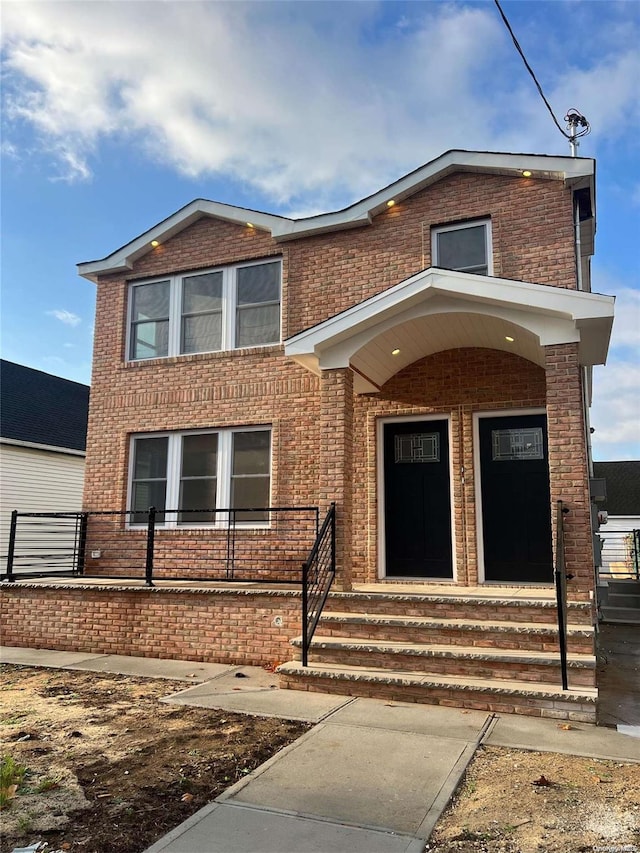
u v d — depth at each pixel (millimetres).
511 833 3346
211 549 10008
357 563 9109
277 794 3842
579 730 5121
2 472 16406
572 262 8555
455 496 8773
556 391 7000
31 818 3568
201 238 11109
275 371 10125
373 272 9734
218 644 8172
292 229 10188
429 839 3289
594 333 7062
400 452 9328
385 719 5383
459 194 9359
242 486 10172
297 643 6758
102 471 11039
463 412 8891
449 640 6551
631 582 13812
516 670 5941
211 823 3463
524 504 8555
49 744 4832
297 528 9555
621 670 7707
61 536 17469
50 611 9266
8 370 19781
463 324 7926
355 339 8031
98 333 11594
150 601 8648
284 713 5598
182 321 11094
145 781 4090
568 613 6434
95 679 7168
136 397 11047
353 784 3984
